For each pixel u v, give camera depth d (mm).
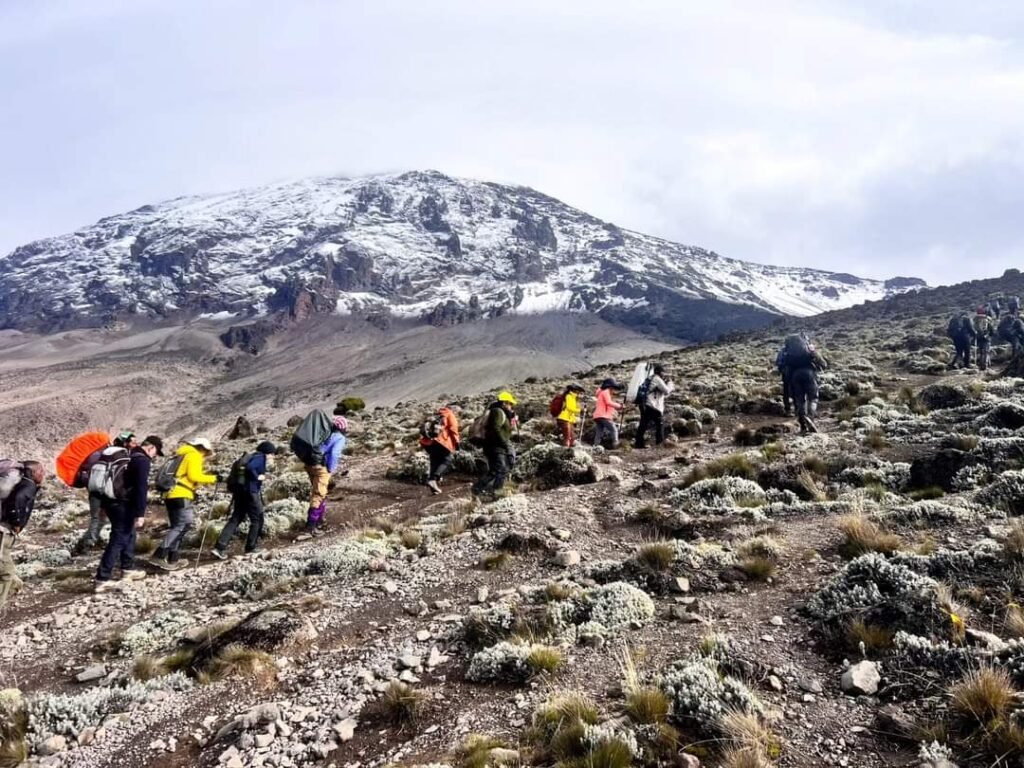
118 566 10820
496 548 9312
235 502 11375
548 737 4684
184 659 6938
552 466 13523
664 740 4453
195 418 193375
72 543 12734
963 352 23812
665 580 7090
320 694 5895
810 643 5539
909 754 4109
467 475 15859
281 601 8367
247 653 6617
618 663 5637
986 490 8133
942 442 11102
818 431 14492
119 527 10234
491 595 7695
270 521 12617
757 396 20438
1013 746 3859
